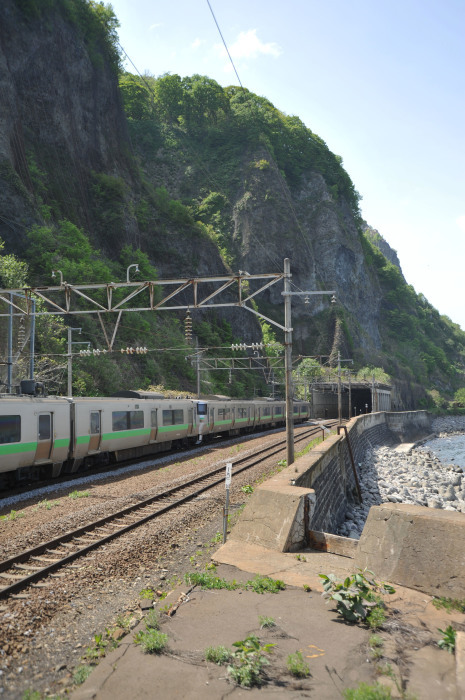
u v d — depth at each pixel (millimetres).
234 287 98500
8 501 14641
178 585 7934
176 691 4625
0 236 53250
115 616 6855
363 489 31484
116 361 54500
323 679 4809
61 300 51969
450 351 195000
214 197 122875
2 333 34719
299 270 124125
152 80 143625
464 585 6715
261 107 148875
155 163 124562
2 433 15844
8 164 58094
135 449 25172
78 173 76625
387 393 110750
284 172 145000
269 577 7809
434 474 42531
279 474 13375
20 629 6324
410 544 7434
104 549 9828
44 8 74438
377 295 169250
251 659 5004
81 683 5055
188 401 31094
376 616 6168
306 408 66188
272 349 98438
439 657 5242
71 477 19359
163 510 13070
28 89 70812
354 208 166000
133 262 75438
